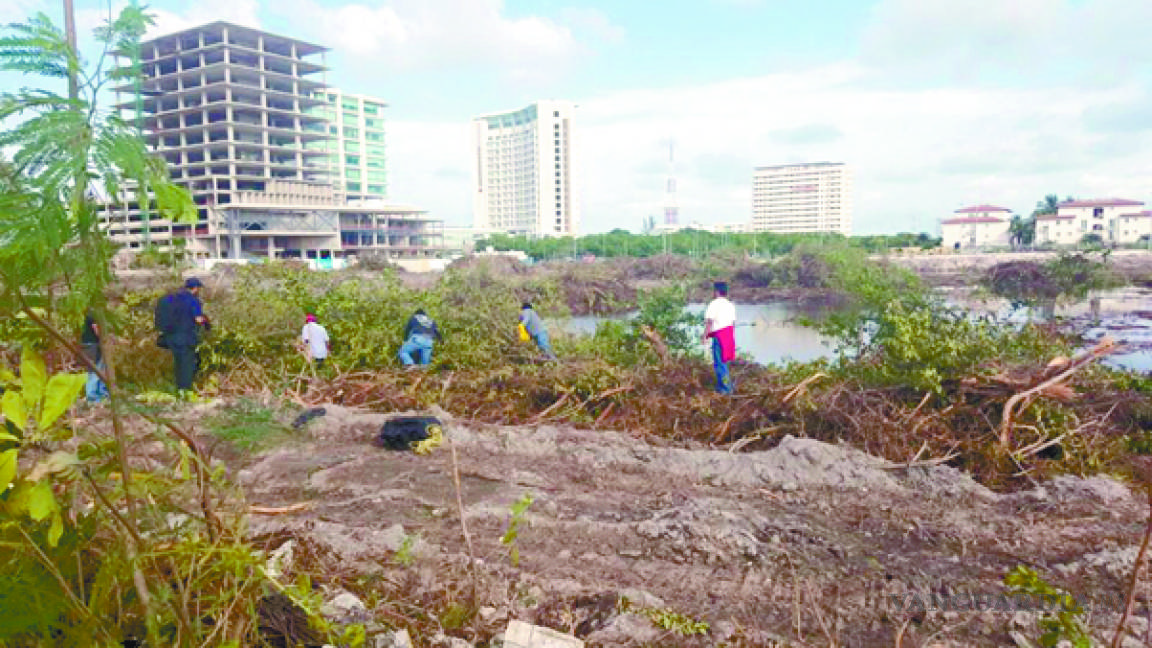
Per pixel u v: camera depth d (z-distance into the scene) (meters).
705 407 8.27
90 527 2.08
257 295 13.18
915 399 7.88
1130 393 7.82
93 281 1.61
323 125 90.94
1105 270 35.69
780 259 41.03
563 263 46.84
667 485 6.12
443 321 12.82
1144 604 4.00
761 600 4.13
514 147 170.88
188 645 2.04
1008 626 3.76
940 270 49.69
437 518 5.25
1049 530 5.09
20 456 1.95
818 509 5.55
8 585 1.82
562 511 5.43
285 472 6.23
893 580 4.33
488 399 9.25
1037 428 6.97
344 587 3.75
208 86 70.88
